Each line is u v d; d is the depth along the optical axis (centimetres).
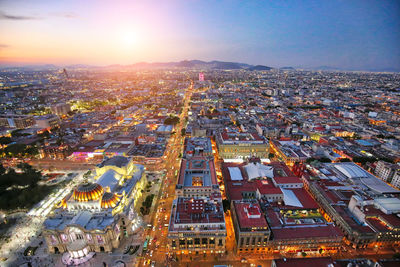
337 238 14262
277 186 19438
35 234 16338
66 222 14888
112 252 14700
